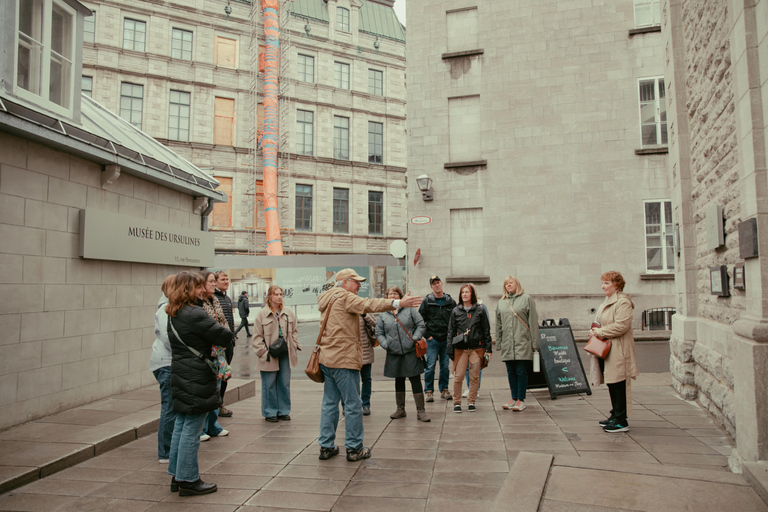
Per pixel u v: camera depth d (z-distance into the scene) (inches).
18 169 223.6
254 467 180.9
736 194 194.7
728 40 198.8
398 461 183.9
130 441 215.0
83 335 261.0
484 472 169.3
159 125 992.9
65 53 261.0
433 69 675.4
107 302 279.7
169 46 1010.1
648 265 609.0
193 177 352.8
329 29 1181.1
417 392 249.9
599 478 152.7
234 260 837.2
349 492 155.2
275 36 1048.2
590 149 626.8
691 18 268.5
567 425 228.8
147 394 286.7
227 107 1062.4
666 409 253.1
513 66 653.3
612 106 625.9
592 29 636.1
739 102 169.2
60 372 245.8
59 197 246.7
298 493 155.3
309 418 262.7
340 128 1189.7
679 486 145.2
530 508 132.6
